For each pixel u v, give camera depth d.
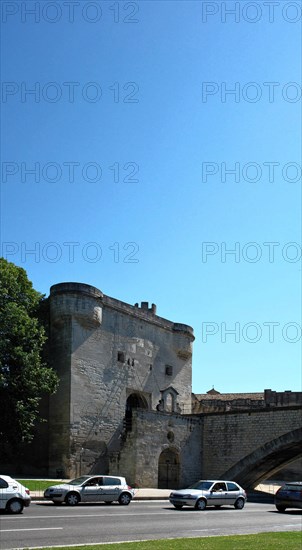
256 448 57.22
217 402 80.81
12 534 19.56
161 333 66.50
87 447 53.12
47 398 54.38
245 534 21.84
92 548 16.36
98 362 56.09
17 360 45.62
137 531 22.03
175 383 67.69
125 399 58.91
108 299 58.34
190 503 34.53
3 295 48.34
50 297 55.56
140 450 51.94
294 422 55.78
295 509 39.59
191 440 58.62
